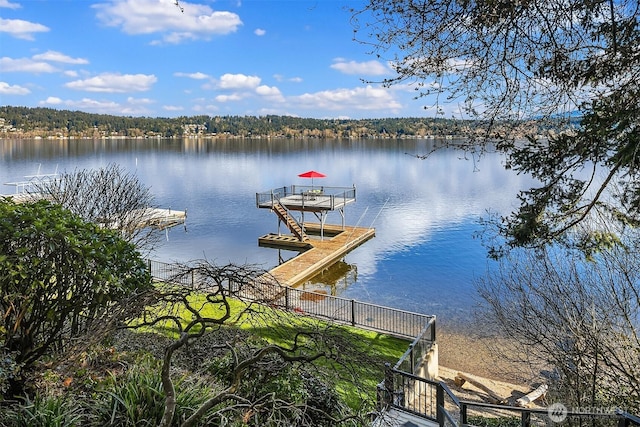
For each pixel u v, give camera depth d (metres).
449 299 18.19
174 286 4.30
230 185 56.34
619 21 3.97
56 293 4.73
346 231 29.84
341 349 4.01
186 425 3.23
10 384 4.15
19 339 4.57
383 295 19.00
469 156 4.81
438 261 23.97
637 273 6.48
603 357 6.29
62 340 5.08
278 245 27.20
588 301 6.63
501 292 13.08
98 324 4.17
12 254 4.35
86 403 3.89
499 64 3.94
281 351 3.76
